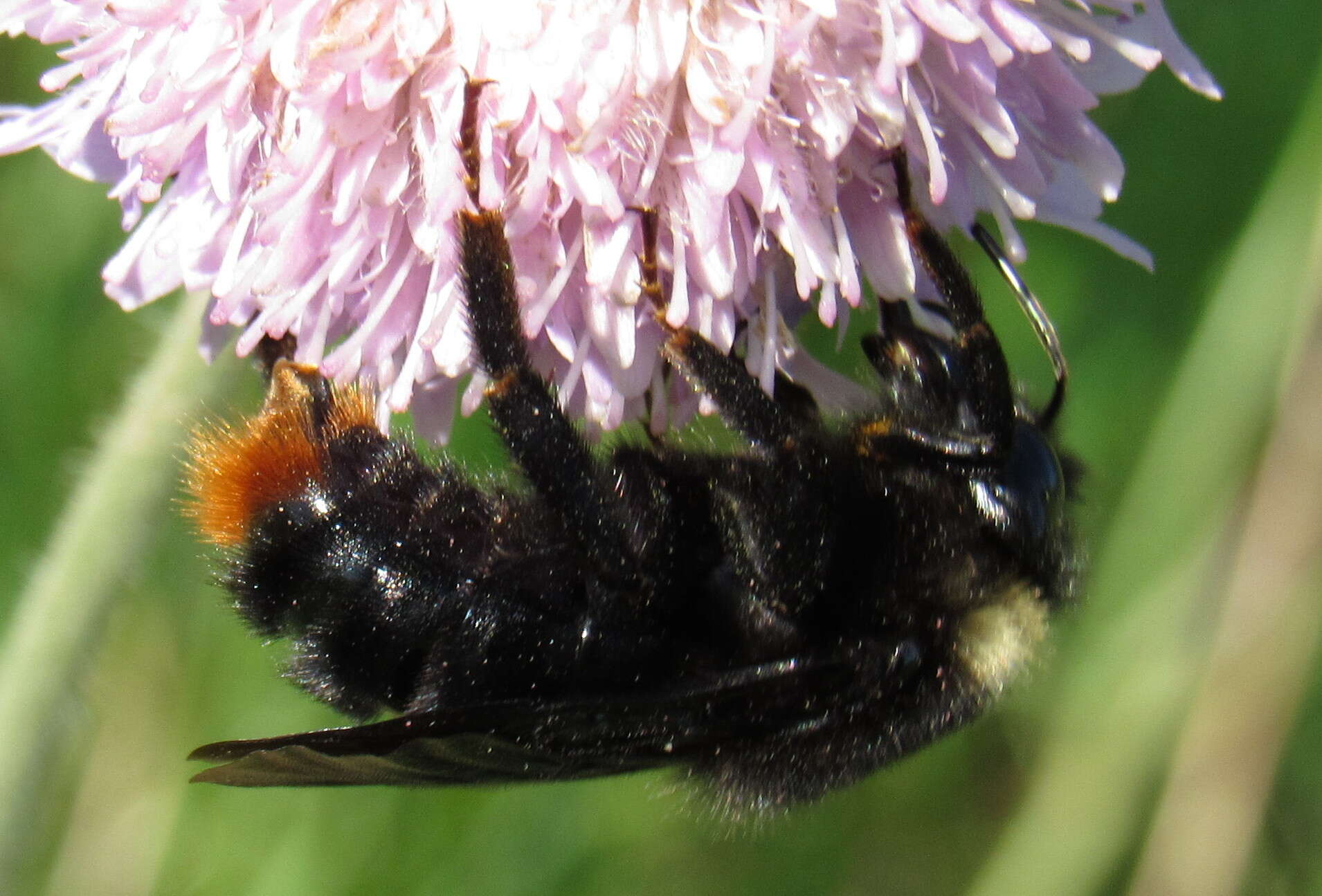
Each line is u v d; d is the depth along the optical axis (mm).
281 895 145
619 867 148
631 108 120
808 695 121
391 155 121
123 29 121
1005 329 152
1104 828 149
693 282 122
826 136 120
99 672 144
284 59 119
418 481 122
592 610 121
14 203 149
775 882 151
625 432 124
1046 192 126
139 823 146
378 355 122
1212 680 147
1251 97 154
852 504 122
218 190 120
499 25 119
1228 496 147
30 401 148
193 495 123
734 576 122
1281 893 152
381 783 118
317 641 121
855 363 129
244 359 132
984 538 122
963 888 152
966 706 122
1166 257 154
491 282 120
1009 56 120
